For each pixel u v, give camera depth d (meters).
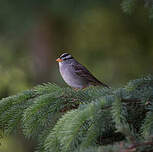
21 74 13.11
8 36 12.58
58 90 5.27
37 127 4.90
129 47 13.33
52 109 4.92
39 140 4.95
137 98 4.44
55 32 13.98
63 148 4.06
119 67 13.16
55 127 4.29
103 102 4.18
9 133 5.20
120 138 4.75
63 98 5.09
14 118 5.20
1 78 12.66
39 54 14.12
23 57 13.41
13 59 13.20
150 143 3.48
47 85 5.67
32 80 13.38
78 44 13.95
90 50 13.55
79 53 13.77
